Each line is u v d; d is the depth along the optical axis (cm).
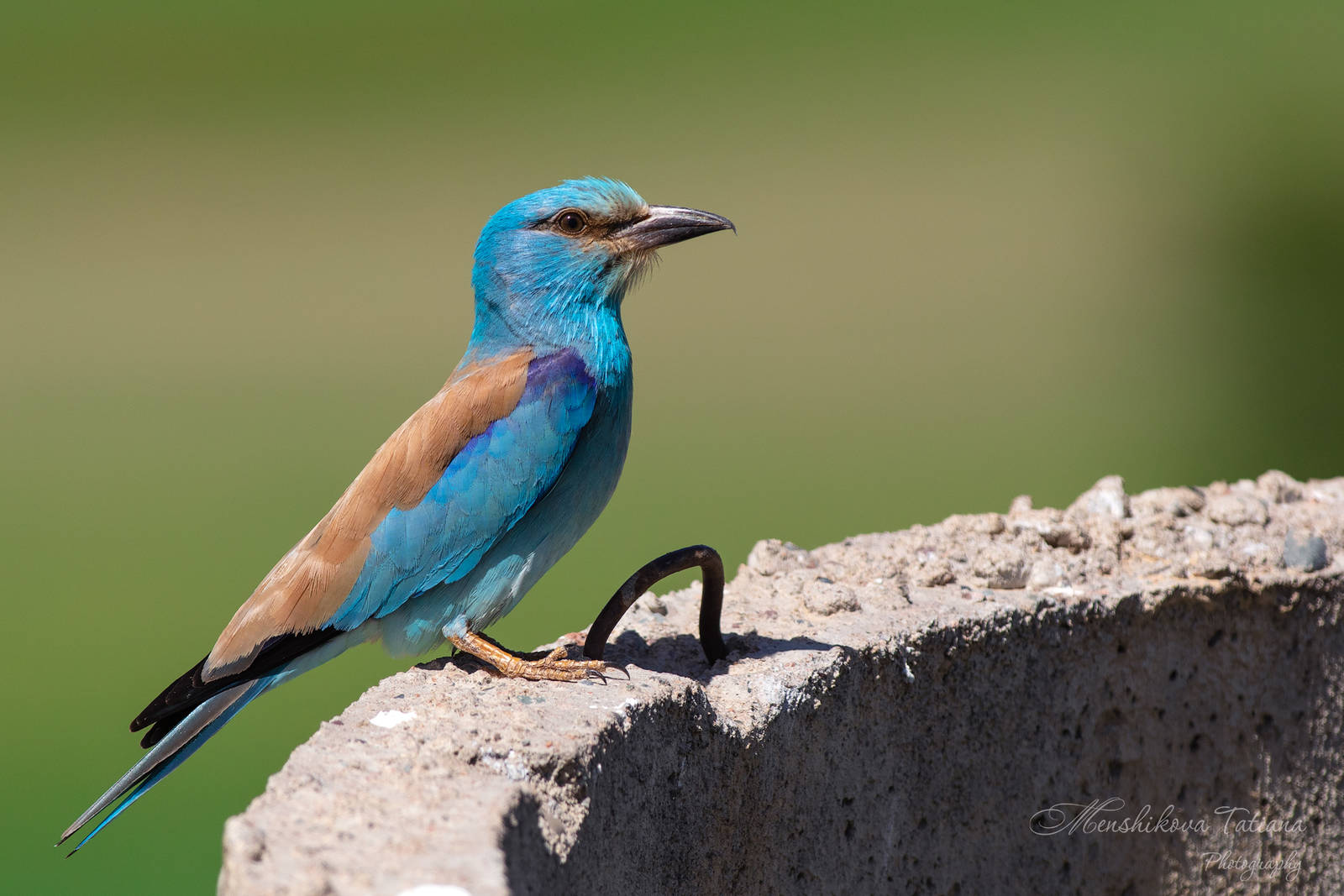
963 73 3766
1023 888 519
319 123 3706
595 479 525
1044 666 511
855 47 4062
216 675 479
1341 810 573
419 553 492
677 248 2941
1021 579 529
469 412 502
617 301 549
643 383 2220
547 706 405
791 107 3612
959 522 573
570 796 375
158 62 4144
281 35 4353
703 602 463
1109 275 2652
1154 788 539
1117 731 531
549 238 537
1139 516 584
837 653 461
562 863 360
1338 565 557
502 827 333
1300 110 3253
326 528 498
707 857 432
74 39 4288
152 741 481
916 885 494
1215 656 541
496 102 3778
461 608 499
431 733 382
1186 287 2572
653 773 411
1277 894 568
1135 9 4159
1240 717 548
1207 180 3039
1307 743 561
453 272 2769
